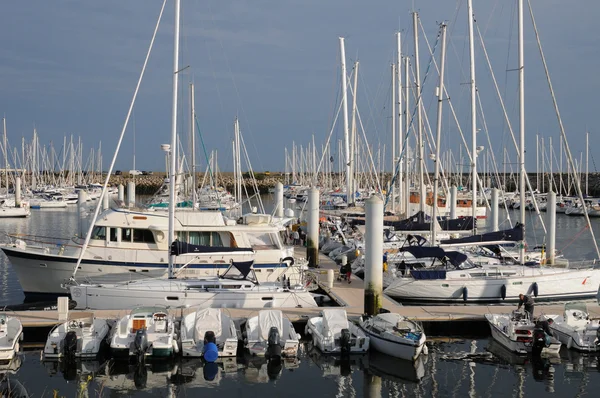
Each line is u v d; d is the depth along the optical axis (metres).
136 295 19.28
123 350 15.93
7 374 15.12
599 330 16.81
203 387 14.55
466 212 56.16
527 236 48.25
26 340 17.64
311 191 28.31
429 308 20.09
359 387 14.65
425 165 42.59
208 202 51.09
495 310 19.77
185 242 21.45
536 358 16.72
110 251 22.56
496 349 17.52
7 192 78.25
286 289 20.05
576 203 68.75
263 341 16.64
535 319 18.05
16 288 25.89
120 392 14.20
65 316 17.91
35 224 55.72
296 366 16.02
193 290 19.48
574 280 22.59
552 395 14.23
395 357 16.50
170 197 20.62
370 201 19.08
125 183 109.31
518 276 22.25
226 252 21.09
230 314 18.50
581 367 16.02
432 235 24.73
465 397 14.10
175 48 20.70
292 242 34.81
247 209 72.00
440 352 17.27
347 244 31.53
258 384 14.75
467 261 23.61
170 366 15.84
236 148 57.41
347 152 41.53
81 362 16.00
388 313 17.86
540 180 96.19
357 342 16.75
